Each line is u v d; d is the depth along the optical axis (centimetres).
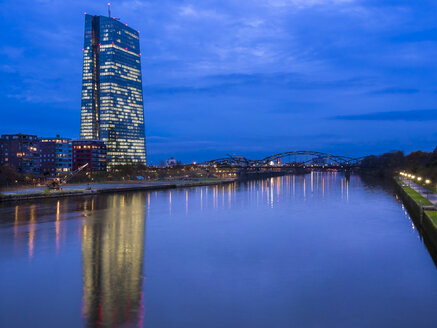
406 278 3825
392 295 3391
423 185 12631
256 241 5497
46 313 3045
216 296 3384
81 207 9744
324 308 3127
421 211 6134
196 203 10862
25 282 3731
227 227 6712
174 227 6731
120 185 17988
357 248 5041
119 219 7700
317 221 7312
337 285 3631
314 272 4022
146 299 3316
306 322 2897
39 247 5153
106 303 3234
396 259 4506
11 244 5328
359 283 3684
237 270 4100
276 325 2847
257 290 3512
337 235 5909
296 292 3462
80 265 4300
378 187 17075
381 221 7250
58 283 3697
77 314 3031
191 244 5316
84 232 6244
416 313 3031
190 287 3597
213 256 4669
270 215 8244
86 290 3519
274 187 18612
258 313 3041
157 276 3906
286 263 4350
